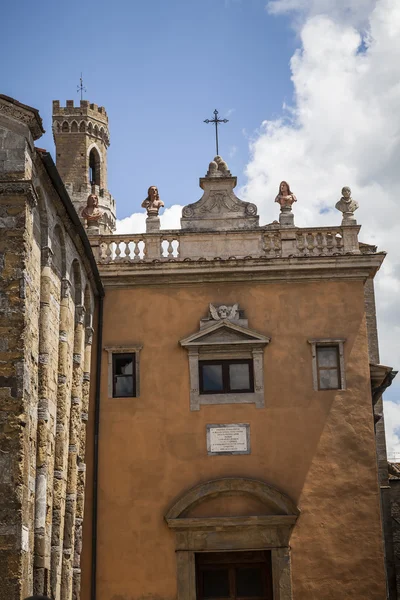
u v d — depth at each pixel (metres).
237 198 32.44
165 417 29.95
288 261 30.91
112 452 29.67
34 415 21.88
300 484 29.34
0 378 20.58
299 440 29.72
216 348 30.42
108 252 31.50
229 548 28.84
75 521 27.08
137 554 28.84
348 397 30.09
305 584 28.52
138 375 30.33
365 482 29.34
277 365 30.34
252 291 31.03
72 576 26.41
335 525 29.00
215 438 29.73
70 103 87.69
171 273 30.94
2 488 19.97
